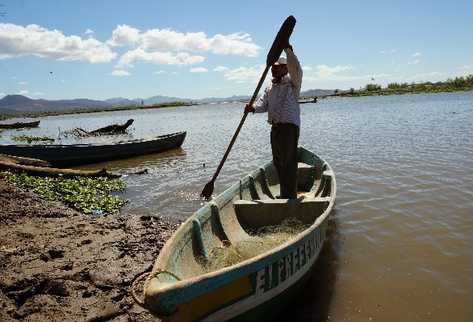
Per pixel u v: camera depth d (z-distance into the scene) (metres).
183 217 9.72
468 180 11.20
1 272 6.09
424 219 8.55
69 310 5.21
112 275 6.15
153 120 62.69
